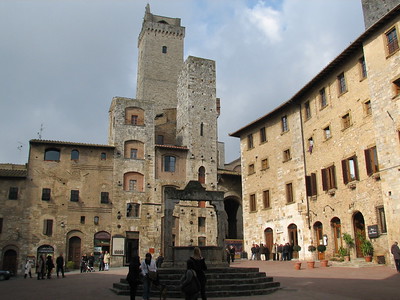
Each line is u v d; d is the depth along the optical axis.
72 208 48.88
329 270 29.22
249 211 50.75
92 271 42.44
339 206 36.47
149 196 52.31
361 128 34.19
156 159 54.25
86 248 48.22
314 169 40.88
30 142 49.34
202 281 14.21
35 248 46.41
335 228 37.44
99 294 20.48
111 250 48.81
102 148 52.09
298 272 28.91
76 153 51.06
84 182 50.22
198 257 14.50
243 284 20.52
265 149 49.34
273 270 31.50
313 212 40.44
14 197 47.25
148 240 50.78
